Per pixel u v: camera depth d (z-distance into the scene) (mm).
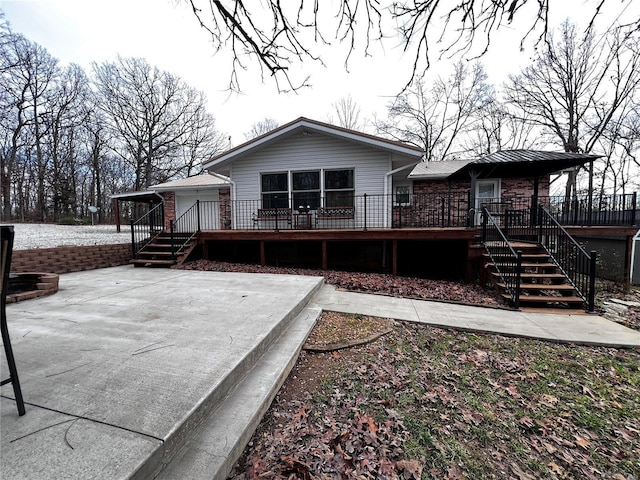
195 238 8758
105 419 1696
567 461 1932
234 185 9508
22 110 22438
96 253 7395
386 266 8750
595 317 4703
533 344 3725
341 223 8859
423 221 11133
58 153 24328
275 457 1836
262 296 4629
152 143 26297
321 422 2195
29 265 5918
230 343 2811
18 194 24141
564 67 14844
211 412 2004
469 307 5059
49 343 2787
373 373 2910
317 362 3113
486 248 6516
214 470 1536
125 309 3898
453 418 2305
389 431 2133
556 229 6543
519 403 2529
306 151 9016
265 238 8250
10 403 1854
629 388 2793
